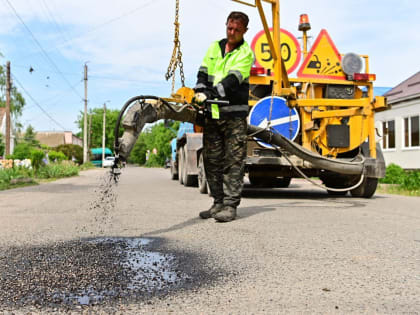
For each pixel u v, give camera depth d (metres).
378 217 5.23
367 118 8.00
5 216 5.37
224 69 4.77
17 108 39.22
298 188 12.03
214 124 4.84
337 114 7.72
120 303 2.03
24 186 12.35
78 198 8.14
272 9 7.11
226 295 2.17
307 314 1.91
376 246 3.42
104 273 2.54
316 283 2.39
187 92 4.61
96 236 3.87
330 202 7.36
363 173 7.35
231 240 3.66
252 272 2.62
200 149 9.46
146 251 3.19
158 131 61.31
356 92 8.37
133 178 19.14
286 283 2.39
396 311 1.95
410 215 5.46
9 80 27.47
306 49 8.92
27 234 3.98
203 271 2.63
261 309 1.97
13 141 41.25
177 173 16.98
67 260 2.87
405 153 18.45
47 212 5.81
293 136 7.55
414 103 17.84
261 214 5.44
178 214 5.52
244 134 4.81
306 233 4.02
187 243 3.52
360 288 2.30
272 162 7.62
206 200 7.65
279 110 7.53
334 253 3.16
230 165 4.82
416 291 2.25
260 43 7.82
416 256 3.06
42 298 2.09
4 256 2.99
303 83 8.13
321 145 8.12
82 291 2.21
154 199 7.87
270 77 7.74
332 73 8.17
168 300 2.08
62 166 20.69
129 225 4.54
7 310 1.93
